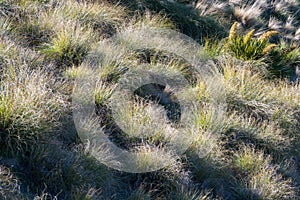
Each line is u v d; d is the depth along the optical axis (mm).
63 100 7492
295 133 8742
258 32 11219
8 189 6488
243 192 7621
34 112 6969
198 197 7203
